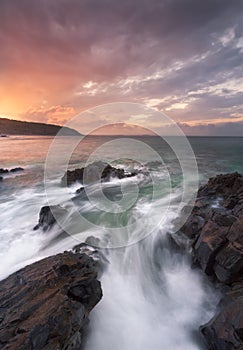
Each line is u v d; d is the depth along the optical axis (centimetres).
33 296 436
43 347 344
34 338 346
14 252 731
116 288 588
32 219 1018
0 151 3484
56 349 349
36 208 1156
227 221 666
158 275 649
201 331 475
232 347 370
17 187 1580
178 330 508
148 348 471
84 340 457
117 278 616
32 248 752
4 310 410
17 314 392
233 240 571
